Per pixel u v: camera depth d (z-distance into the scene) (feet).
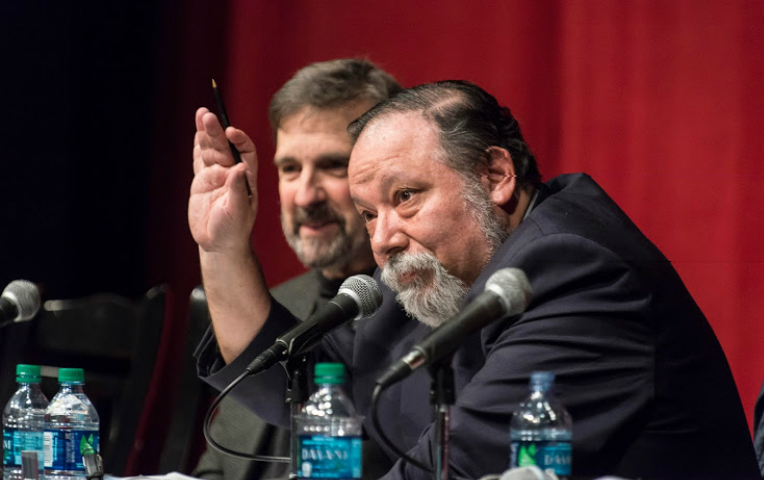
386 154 25.23
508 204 26.04
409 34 45.09
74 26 52.60
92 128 52.75
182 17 51.83
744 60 36.55
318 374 21.02
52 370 38.58
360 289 22.89
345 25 47.01
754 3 36.37
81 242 52.70
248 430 32.99
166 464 35.27
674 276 24.81
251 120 49.88
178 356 51.49
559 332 22.98
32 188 52.16
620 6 39.22
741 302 35.55
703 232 37.11
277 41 49.16
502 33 42.39
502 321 23.84
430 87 26.17
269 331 29.09
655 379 23.03
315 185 34.06
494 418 22.36
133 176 52.65
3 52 51.88
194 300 36.22
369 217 26.16
